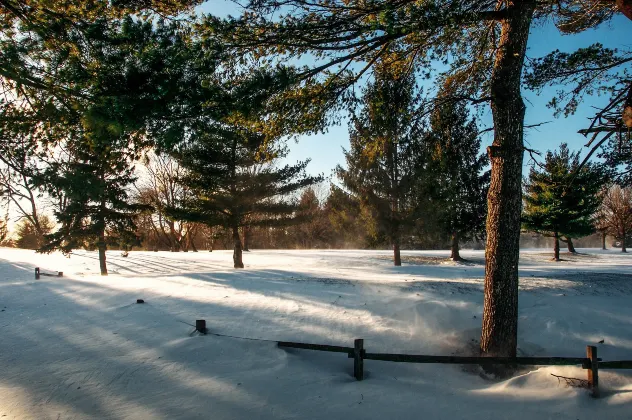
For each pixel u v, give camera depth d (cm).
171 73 491
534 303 1071
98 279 1608
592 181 913
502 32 678
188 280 1456
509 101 672
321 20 638
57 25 517
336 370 694
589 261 2975
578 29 805
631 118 584
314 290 1202
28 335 880
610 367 571
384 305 1042
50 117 568
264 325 892
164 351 742
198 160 2027
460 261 2764
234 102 546
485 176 2103
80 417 512
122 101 465
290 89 704
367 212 2411
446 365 740
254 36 627
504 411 519
